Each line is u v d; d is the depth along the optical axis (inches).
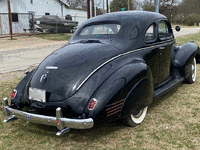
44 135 115.0
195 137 107.5
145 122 125.3
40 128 122.9
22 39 665.0
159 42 141.6
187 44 177.9
